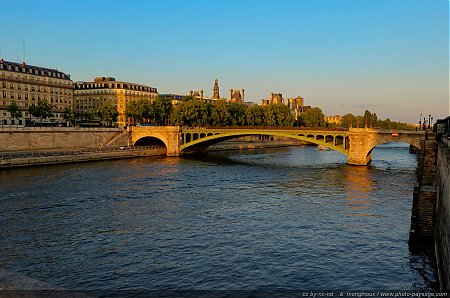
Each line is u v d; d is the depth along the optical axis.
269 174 67.50
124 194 48.38
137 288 23.08
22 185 52.41
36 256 27.50
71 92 139.12
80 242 30.45
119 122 154.88
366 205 43.50
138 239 31.33
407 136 73.62
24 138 83.81
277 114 153.25
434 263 26.92
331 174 67.56
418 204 31.44
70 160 77.50
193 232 33.25
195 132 100.25
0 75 110.81
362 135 78.75
